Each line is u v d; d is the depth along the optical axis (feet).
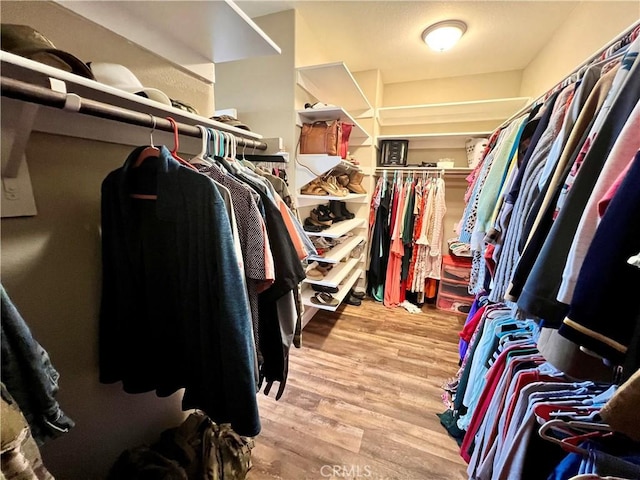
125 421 3.36
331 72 6.29
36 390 1.68
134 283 2.80
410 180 9.58
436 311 9.41
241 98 6.78
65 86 1.86
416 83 10.23
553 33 6.75
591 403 2.37
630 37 2.56
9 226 2.22
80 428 2.89
